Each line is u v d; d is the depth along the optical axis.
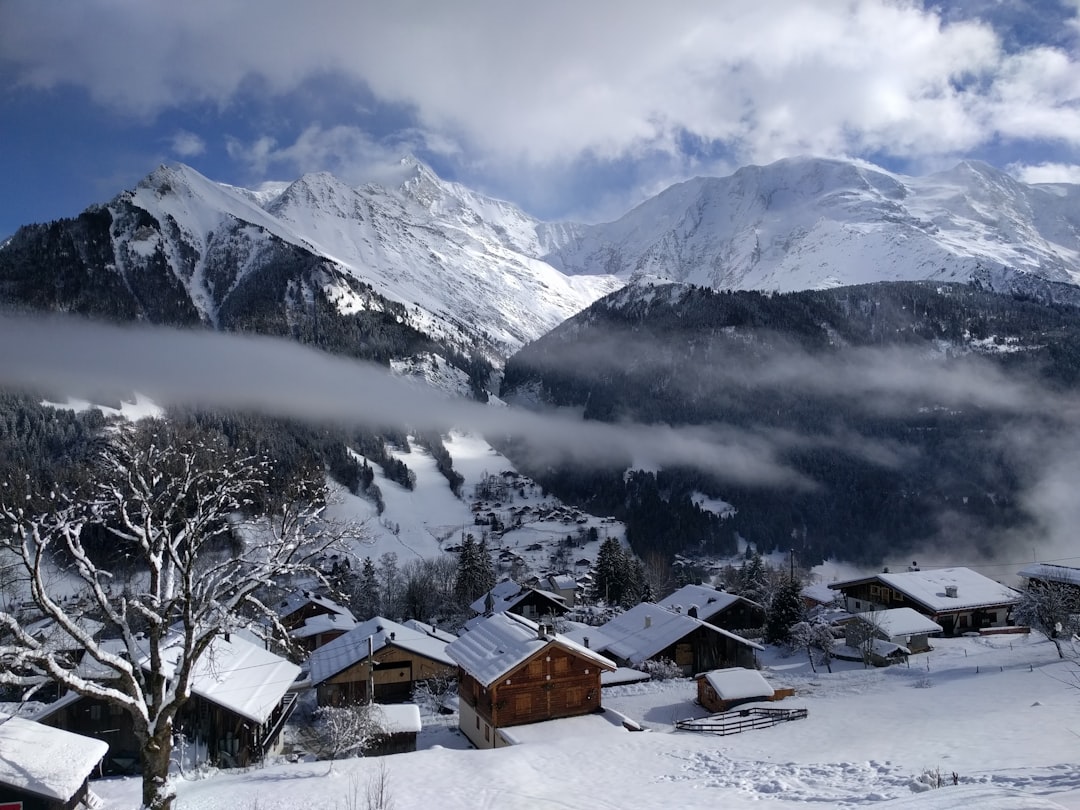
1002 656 56.19
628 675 58.28
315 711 53.69
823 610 81.69
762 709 44.09
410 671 58.69
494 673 42.38
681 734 40.25
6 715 29.28
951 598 75.19
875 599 82.38
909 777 22.80
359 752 40.19
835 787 23.02
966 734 30.06
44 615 24.36
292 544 23.16
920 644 64.62
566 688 43.88
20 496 20.97
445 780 29.27
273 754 42.84
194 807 26.38
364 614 100.56
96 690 19.84
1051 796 16.38
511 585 102.75
